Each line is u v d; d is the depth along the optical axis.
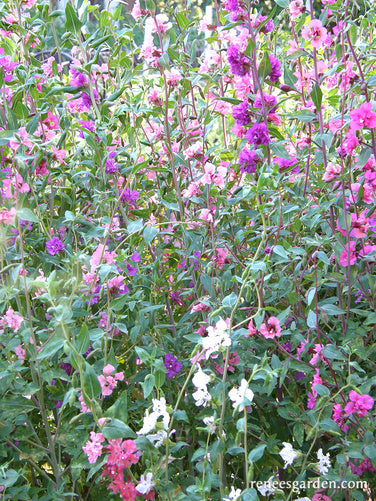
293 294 1.81
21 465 1.83
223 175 2.06
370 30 2.50
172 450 1.52
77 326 1.94
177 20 2.37
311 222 1.88
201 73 2.37
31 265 2.15
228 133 2.88
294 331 1.88
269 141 2.00
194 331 2.13
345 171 1.89
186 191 2.12
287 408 1.80
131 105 2.25
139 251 2.05
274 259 1.95
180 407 1.95
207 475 1.45
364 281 1.97
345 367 1.92
